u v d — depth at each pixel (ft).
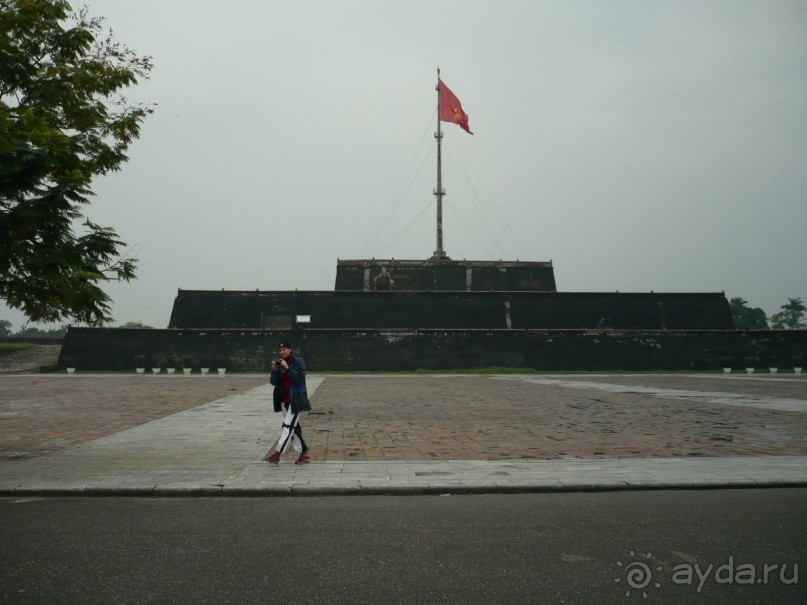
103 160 32.48
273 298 188.34
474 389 92.68
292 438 30.89
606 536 18.76
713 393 82.89
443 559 16.61
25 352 201.05
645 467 29.53
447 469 28.99
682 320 196.13
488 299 192.34
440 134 210.59
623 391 87.51
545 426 46.60
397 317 188.44
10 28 29.07
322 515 21.36
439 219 209.15
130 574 15.39
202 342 170.19
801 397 75.20
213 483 25.54
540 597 14.11
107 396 76.13
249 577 15.23
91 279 27.45
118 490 24.50
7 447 35.58
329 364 170.81
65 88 30.68
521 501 23.58
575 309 193.57
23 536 18.66
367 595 14.14
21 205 25.54
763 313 342.85
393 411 58.18
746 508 22.33
